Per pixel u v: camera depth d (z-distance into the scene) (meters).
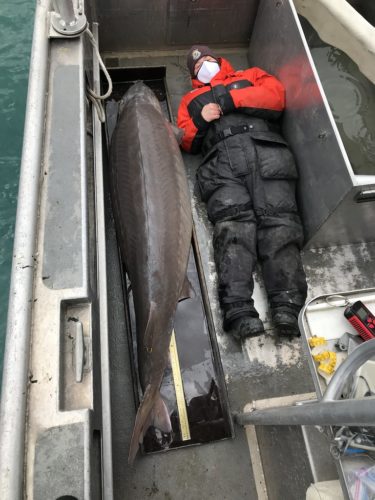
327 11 2.19
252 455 1.92
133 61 3.01
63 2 1.53
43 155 1.31
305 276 2.22
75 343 1.08
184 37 2.98
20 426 0.93
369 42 2.06
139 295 1.92
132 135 2.30
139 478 1.87
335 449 1.07
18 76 3.32
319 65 2.44
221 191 2.28
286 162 2.27
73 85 1.48
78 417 0.97
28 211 1.19
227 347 2.15
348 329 1.35
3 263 2.74
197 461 1.90
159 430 1.91
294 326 2.06
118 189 2.21
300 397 2.04
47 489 0.90
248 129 2.38
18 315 1.04
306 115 2.15
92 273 1.35
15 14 3.55
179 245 2.07
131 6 2.69
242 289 2.10
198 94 2.51
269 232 2.19
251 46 2.95
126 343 2.11
